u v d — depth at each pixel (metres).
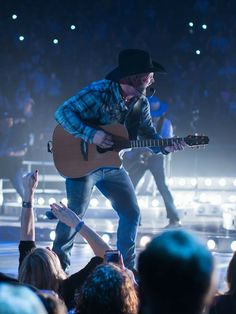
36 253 7.34
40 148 26.28
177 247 3.42
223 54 35.31
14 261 15.68
